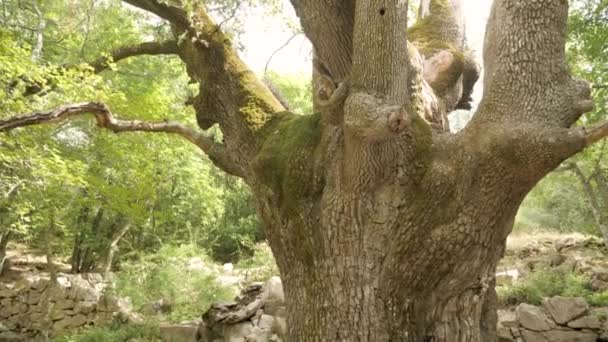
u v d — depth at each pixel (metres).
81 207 13.34
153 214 12.72
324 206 4.52
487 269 4.42
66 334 11.12
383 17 4.07
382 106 3.82
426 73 5.73
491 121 4.14
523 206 17.34
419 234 4.27
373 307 4.30
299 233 4.68
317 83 4.68
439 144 4.42
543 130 3.87
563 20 4.29
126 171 11.37
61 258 18.00
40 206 10.69
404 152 4.29
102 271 14.70
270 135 5.23
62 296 11.98
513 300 8.64
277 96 6.29
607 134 3.71
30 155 7.56
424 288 4.37
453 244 4.21
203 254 14.02
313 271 4.58
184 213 16.08
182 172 13.55
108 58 7.58
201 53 5.86
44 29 9.72
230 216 19.61
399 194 4.34
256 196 5.30
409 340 4.30
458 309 4.41
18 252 18.41
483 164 4.11
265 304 8.84
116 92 9.02
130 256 14.12
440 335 4.36
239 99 5.70
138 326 9.95
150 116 10.38
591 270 9.81
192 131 5.91
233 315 8.71
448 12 6.41
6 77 6.98
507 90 4.12
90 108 5.34
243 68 5.91
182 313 10.62
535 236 14.44
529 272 10.15
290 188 4.70
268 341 8.16
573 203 15.71
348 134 4.11
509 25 4.22
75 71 7.53
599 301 8.06
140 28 10.66
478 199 4.16
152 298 11.41
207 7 6.36
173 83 12.16
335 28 4.62
